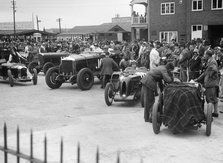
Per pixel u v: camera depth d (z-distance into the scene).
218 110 10.75
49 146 7.27
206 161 6.37
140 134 8.23
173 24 37.59
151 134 8.22
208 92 9.73
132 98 11.84
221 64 14.91
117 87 12.22
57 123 9.41
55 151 6.93
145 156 6.64
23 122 9.55
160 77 9.18
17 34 67.88
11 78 17.16
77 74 15.46
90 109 11.35
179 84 8.51
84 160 6.41
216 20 34.94
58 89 16.27
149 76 9.27
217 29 36.78
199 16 35.78
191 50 15.03
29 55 23.62
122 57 19.50
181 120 7.89
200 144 7.41
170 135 8.12
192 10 36.09
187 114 7.86
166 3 37.78
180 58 15.97
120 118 9.96
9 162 6.31
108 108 11.51
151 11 38.81
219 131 8.46
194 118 7.85
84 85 15.59
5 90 16.06
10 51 21.14
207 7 35.28
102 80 16.03
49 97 13.88
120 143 7.50
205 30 35.56
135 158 6.53
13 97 13.95
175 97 7.96
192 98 7.88
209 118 7.89
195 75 13.41
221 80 12.12
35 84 18.12
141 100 11.42
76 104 12.27
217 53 15.58
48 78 16.11
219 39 35.97
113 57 19.08
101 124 9.24
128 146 7.28
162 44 20.42
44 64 21.73
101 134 8.23
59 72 16.42
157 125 8.20
